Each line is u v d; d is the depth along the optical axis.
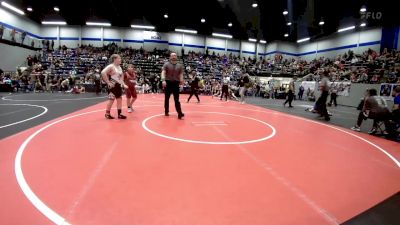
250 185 2.91
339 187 2.97
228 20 26.86
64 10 25.88
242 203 2.48
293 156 4.14
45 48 28.83
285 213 2.33
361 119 7.12
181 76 7.61
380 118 6.62
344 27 27.28
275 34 32.88
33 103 10.84
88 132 5.32
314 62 30.83
